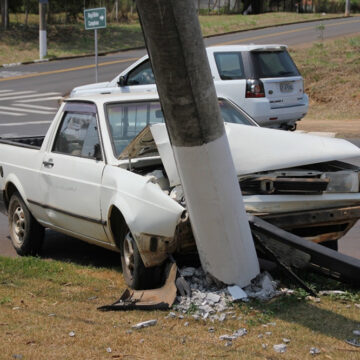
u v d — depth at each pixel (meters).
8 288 5.77
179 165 4.92
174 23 4.32
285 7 63.41
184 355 4.25
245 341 4.45
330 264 5.21
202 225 5.05
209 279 5.28
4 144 7.79
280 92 13.65
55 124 6.91
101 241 6.12
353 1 62.84
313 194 5.67
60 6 46.09
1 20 44.53
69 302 5.40
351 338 4.47
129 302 5.23
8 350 4.37
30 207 7.06
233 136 5.61
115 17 50.06
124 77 13.88
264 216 5.55
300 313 4.91
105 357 4.25
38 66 33.78
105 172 5.88
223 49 13.60
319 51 30.66
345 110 22.38
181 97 4.57
